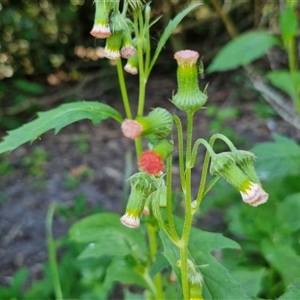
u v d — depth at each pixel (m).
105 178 0.34
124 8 0.10
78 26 0.53
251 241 0.17
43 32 0.53
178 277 0.09
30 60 0.52
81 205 0.25
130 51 0.10
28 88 0.44
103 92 0.49
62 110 0.12
